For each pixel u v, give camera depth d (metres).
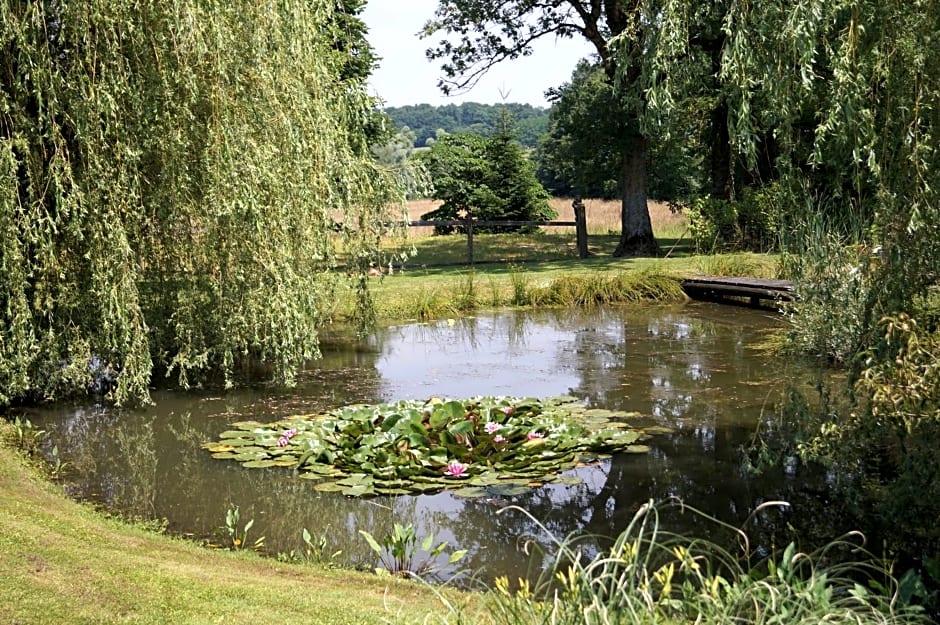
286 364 7.32
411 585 3.78
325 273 8.42
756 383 7.82
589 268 15.83
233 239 7.22
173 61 6.82
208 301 7.58
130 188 6.86
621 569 3.91
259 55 6.96
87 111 6.62
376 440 5.89
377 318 11.93
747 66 4.29
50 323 7.00
